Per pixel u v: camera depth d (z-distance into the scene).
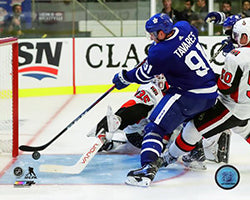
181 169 14.12
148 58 12.41
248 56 12.38
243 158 15.32
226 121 13.02
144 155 12.72
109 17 27.83
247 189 12.55
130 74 12.85
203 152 13.88
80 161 13.13
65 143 17.00
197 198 11.91
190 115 12.79
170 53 12.17
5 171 13.84
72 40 26.38
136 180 12.61
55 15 26.73
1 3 25.98
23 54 25.38
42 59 25.80
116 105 23.56
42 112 22.16
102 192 12.24
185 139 13.16
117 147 16.06
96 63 26.83
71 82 26.55
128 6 28.00
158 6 28.38
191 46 12.50
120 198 11.84
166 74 12.59
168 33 12.27
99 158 15.09
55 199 11.80
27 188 12.53
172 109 12.63
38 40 25.64
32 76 25.70
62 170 13.06
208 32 28.86
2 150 15.46
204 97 12.55
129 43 27.19
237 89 12.65
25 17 26.30
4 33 26.14
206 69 12.71
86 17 27.39
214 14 14.89
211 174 13.70
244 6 28.92
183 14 28.64
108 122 13.23
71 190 12.40
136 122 14.69
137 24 28.25
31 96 25.75
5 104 16.73
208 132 13.13
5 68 16.52
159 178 13.35
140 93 14.77
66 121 20.47
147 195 12.06
